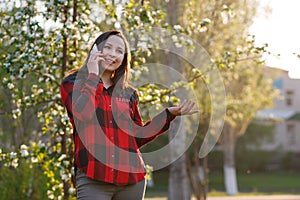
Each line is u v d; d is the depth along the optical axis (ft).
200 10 30.99
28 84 21.15
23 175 27.48
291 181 105.29
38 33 17.10
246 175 118.52
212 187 94.12
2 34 18.13
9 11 20.13
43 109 18.19
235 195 74.90
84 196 11.42
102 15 19.17
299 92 141.08
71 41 17.52
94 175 11.32
